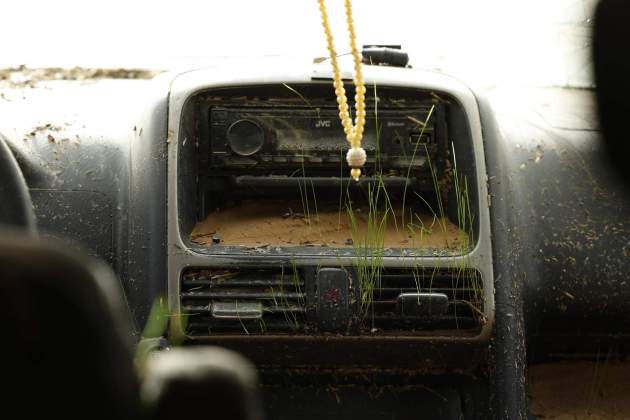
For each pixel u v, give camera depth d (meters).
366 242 2.80
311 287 2.81
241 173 2.98
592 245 3.13
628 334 3.23
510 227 2.90
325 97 2.95
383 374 2.94
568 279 3.12
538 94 3.69
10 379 0.92
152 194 2.84
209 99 2.95
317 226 2.97
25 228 2.66
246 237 2.91
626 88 3.33
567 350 3.35
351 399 2.98
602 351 3.36
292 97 2.95
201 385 1.07
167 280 2.80
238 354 2.85
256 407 1.16
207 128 2.96
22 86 3.68
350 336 2.82
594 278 3.12
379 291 2.83
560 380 3.42
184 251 2.80
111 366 0.96
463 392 2.98
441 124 2.98
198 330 2.82
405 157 2.97
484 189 2.91
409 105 2.98
